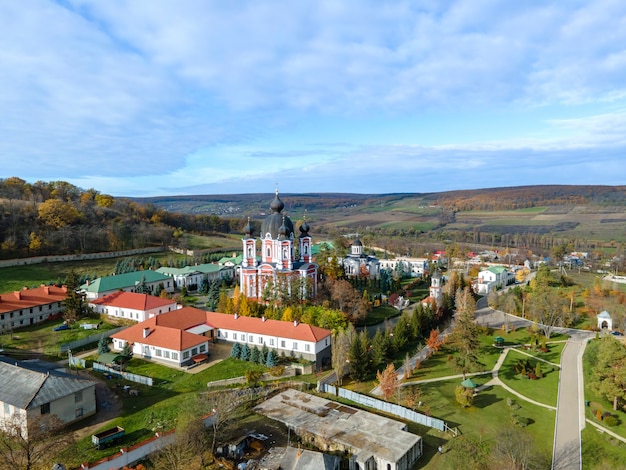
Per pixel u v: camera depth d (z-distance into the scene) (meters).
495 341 123.06
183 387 84.44
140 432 67.19
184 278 172.88
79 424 69.94
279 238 138.50
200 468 60.44
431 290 161.62
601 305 151.62
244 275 141.25
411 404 80.00
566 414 83.00
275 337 102.81
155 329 101.88
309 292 136.75
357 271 194.88
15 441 58.12
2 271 175.88
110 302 128.88
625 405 84.50
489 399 86.88
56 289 136.00
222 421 67.44
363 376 91.31
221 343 109.81
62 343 105.75
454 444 69.50
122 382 86.44
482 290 187.88
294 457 59.47
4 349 102.06
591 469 66.81
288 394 81.88
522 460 65.19
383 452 63.22
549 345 121.69
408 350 112.62
